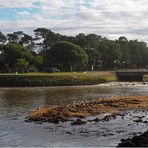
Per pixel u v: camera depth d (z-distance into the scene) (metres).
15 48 160.00
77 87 116.81
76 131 40.28
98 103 61.41
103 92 96.69
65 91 99.12
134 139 33.22
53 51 175.25
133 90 104.81
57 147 33.81
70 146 34.00
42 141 36.19
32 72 155.12
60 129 41.50
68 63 176.38
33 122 45.97
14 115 52.34
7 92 94.88
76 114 50.06
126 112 52.34
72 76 129.50
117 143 34.22
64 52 171.62
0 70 158.88
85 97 81.31
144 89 109.12
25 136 38.41
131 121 45.38
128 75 158.12
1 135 38.91
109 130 40.44
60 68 179.88
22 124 44.88
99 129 41.03
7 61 160.62
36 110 56.44
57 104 66.56
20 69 152.88
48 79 124.00
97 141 35.50
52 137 37.75
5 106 63.06
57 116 48.38
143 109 55.28
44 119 47.25
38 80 122.25
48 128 42.16
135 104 60.28
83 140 36.16
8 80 120.81
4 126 43.69
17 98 77.75
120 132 39.34
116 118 47.31
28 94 88.38
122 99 67.50
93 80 132.38
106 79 140.75
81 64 177.62
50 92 95.25
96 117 48.19
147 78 163.25
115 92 97.00
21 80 120.94
